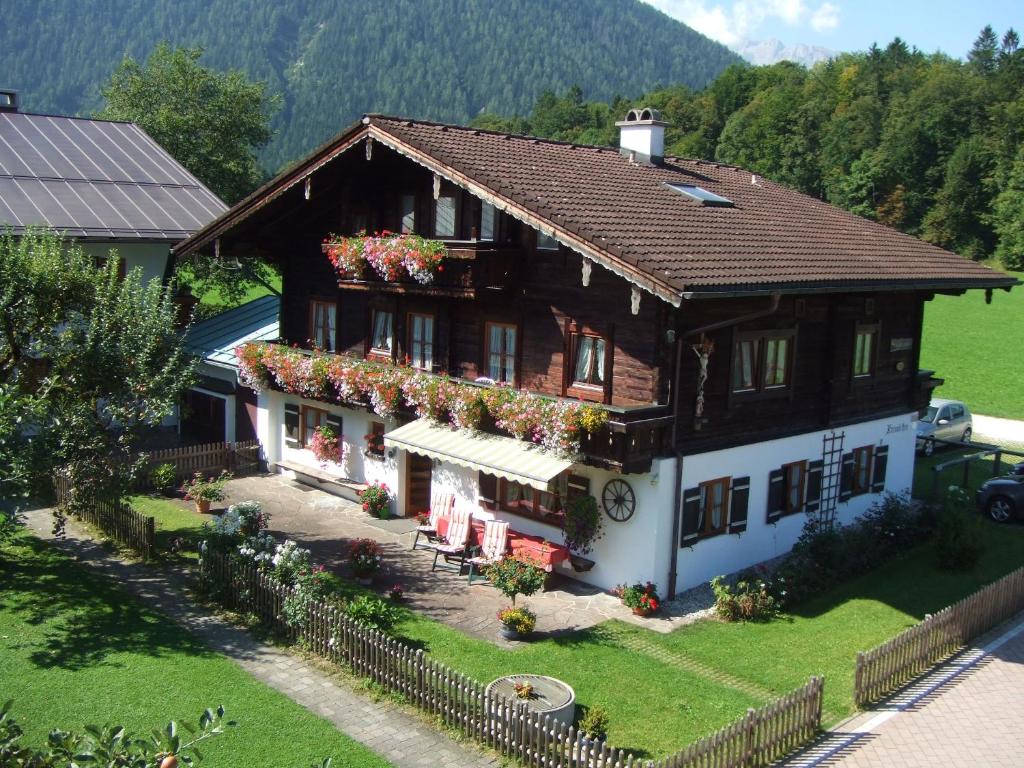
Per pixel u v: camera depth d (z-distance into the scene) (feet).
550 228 59.77
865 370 79.41
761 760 42.80
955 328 208.54
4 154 112.68
